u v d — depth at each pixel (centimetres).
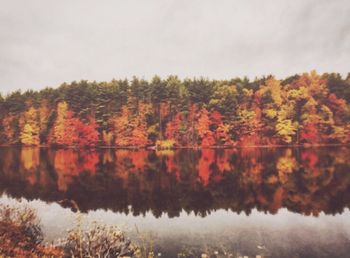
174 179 2838
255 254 1134
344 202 1916
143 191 2330
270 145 7494
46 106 9150
